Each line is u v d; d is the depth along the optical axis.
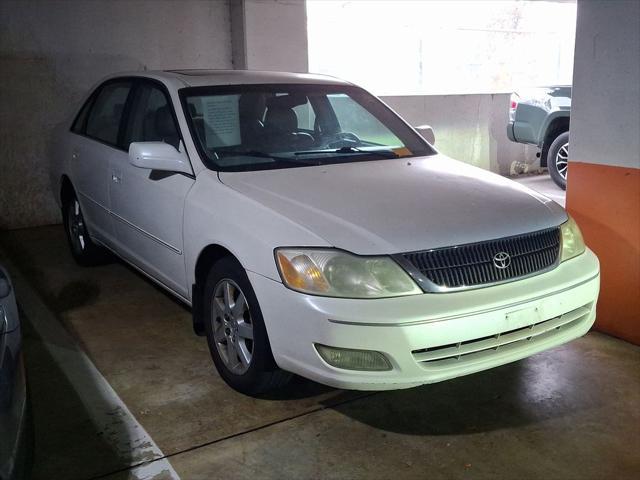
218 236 3.24
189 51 7.55
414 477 2.73
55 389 3.45
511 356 2.93
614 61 3.76
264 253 2.95
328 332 2.71
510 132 9.07
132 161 3.58
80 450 2.92
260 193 3.27
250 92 4.08
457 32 14.36
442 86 14.36
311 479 2.73
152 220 3.95
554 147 8.48
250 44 7.55
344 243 2.81
